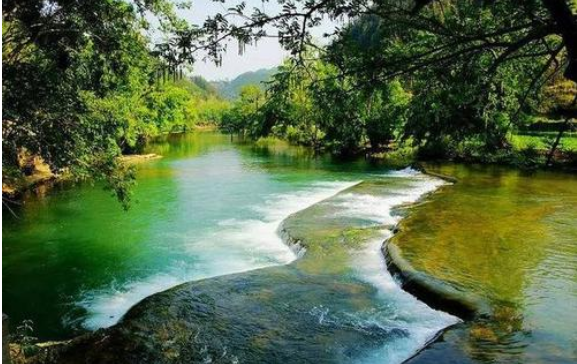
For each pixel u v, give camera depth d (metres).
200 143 65.50
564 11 3.24
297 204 22.23
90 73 12.18
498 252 13.54
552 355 8.06
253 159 42.19
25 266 14.48
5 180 17.25
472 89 4.72
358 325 9.80
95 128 13.46
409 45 4.52
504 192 22.47
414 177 29.25
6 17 10.27
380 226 17.19
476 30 4.21
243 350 8.83
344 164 37.53
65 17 10.70
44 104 11.48
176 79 4.45
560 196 21.25
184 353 8.71
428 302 10.84
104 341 9.07
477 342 8.60
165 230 18.02
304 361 8.47
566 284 11.22
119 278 13.42
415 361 8.02
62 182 28.69
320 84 4.92
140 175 32.22
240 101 81.19
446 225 16.56
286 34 4.38
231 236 17.11
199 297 11.14
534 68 4.75
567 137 31.09
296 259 13.84
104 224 19.03
